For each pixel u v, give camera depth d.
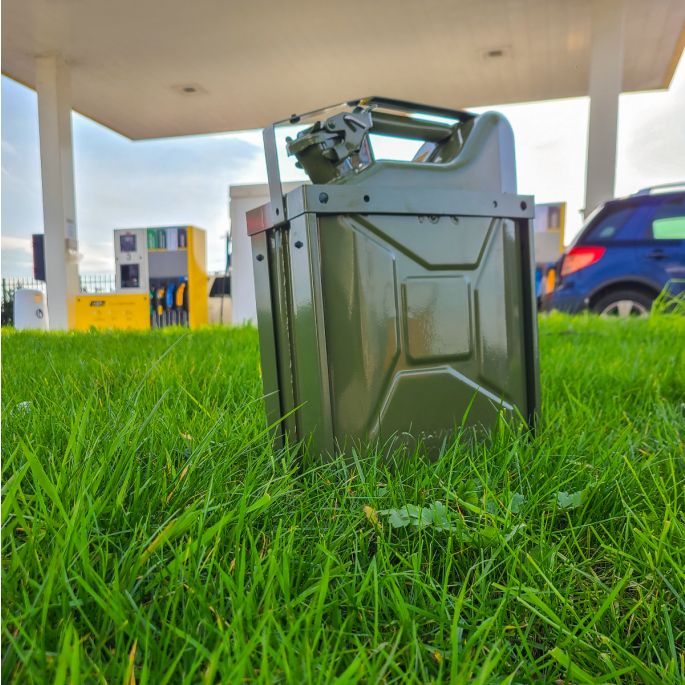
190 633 0.72
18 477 0.90
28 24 8.48
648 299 5.82
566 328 4.63
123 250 11.52
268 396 1.50
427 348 1.40
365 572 0.93
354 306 1.31
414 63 10.22
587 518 1.16
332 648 0.75
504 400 1.55
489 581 0.93
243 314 8.53
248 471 1.21
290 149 1.45
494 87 11.54
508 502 1.11
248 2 7.94
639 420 1.84
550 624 0.82
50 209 9.80
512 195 1.50
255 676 0.67
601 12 7.87
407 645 0.71
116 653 0.67
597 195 8.06
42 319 10.27
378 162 1.37
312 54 9.72
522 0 8.01
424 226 1.38
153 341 4.21
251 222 1.49
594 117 8.01
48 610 0.76
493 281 1.50
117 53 9.51
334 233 1.28
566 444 1.39
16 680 0.63
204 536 0.86
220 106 12.16
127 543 0.93
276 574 0.83
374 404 1.35
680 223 5.70
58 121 9.62
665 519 1.00
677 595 0.85
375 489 1.18
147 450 1.28
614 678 0.74
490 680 0.71
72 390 1.90
